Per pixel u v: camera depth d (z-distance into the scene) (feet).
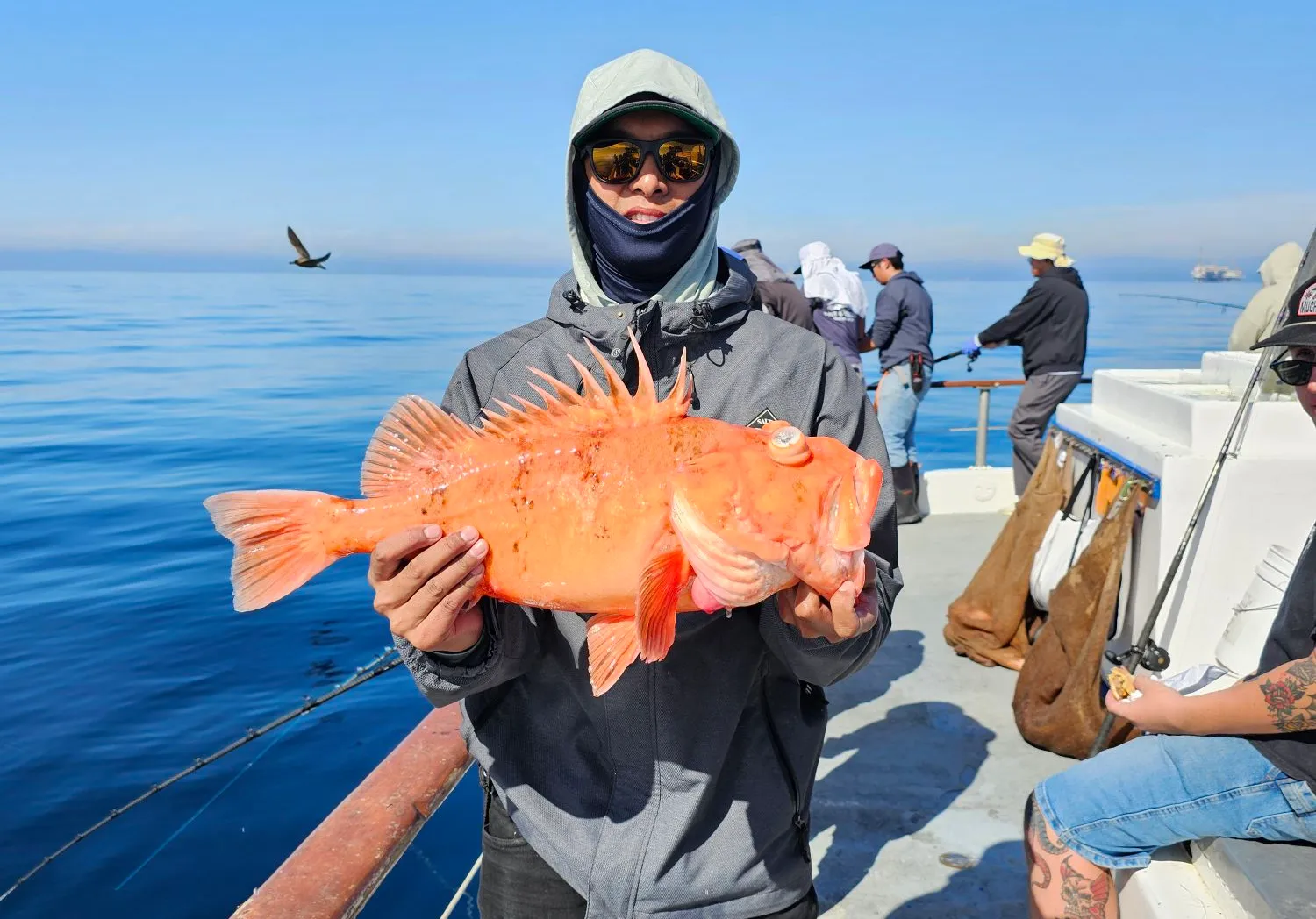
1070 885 7.36
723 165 5.62
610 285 5.64
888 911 9.21
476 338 164.14
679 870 4.80
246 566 4.99
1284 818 6.35
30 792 19.99
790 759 5.19
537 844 5.00
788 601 4.58
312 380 98.12
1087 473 13.67
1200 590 11.18
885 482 5.25
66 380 94.12
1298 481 10.97
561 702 5.19
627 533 4.51
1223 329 286.66
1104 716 11.56
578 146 5.45
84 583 33.17
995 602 14.84
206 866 17.28
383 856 7.32
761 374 5.26
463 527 4.59
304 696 24.54
